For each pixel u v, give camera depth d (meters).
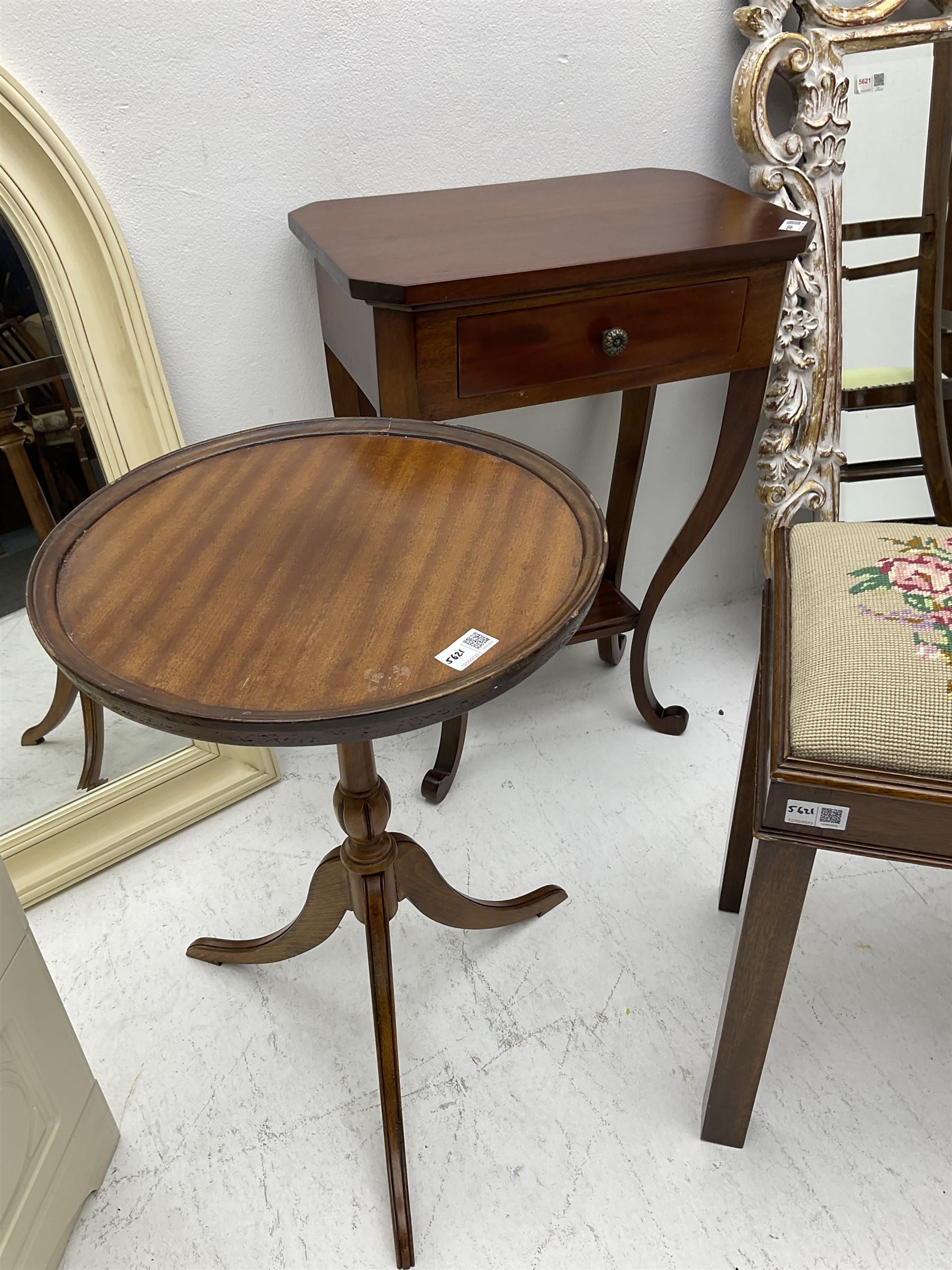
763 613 1.10
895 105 1.53
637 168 1.55
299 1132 1.13
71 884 1.45
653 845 1.50
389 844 1.08
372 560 0.87
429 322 1.10
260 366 1.44
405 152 1.38
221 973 1.32
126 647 0.77
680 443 1.83
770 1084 1.16
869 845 0.84
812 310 1.61
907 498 1.82
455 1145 1.11
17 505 1.30
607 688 1.85
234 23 1.20
